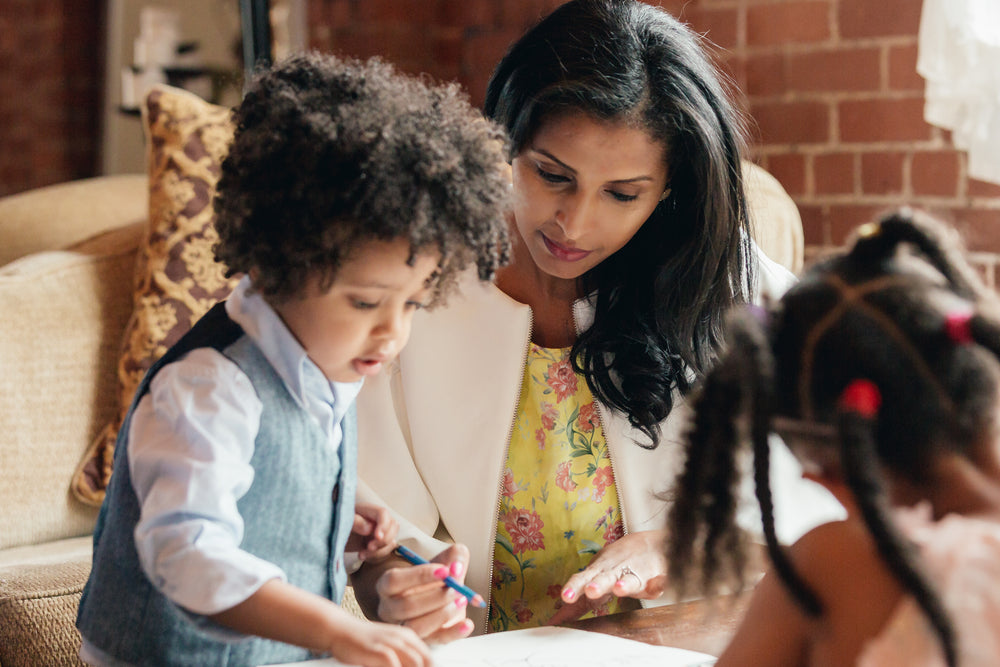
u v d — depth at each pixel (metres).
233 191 0.86
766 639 0.70
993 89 1.81
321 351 0.89
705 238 1.20
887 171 2.11
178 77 2.96
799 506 1.12
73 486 1.73
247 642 0.91
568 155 1.09
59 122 3.25
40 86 3.27
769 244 1.74
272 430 0.89
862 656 0.63
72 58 3.20
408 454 1.27
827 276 0.66
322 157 0.81
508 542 1.26
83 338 1.80
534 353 1.26
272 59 2.73
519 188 1.15
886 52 2.09
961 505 0.63
